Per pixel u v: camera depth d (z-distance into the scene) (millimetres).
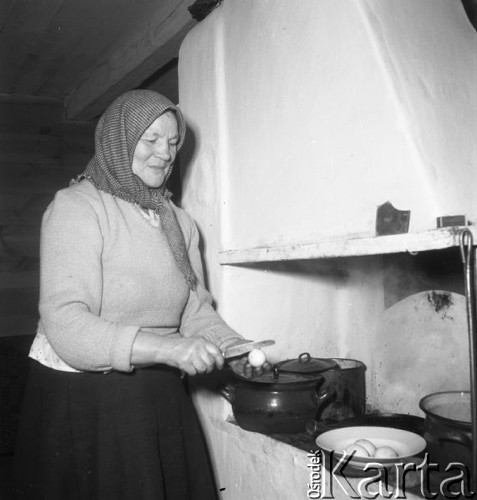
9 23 2527
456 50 1494
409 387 1825
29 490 1420
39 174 3633
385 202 1275
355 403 1655
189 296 1696
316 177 1480
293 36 1564
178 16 2254
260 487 1614
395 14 1418
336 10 1427
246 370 1604
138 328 1353
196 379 1968
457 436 1197
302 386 1537
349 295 2027
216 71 1879
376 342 1939
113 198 1498
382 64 1310
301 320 1950
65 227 1392
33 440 1437
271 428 1544
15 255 3568
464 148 1327
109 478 1378
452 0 1640
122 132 1474
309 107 1508
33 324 3598
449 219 1147
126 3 2373
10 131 3562
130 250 1465
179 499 1462
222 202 1844
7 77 3254
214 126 1886
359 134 1354
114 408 1401
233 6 1831
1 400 3273
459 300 1655
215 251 1860
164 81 3271
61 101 3678
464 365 1646
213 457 1864
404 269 1833
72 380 1409
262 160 1683
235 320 1815
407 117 1260
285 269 1922
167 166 1575
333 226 1421
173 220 1608
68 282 1344
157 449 1430
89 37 2701
